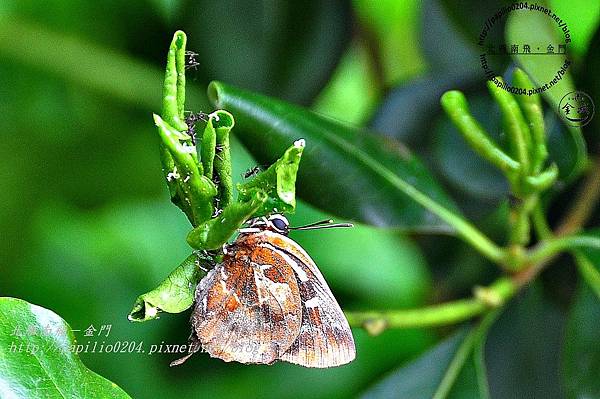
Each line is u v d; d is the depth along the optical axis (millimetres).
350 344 514
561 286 573
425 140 585
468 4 562
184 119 494
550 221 573
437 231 552
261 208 488
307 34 579
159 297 499
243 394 604
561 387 574
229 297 506
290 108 538
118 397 500
